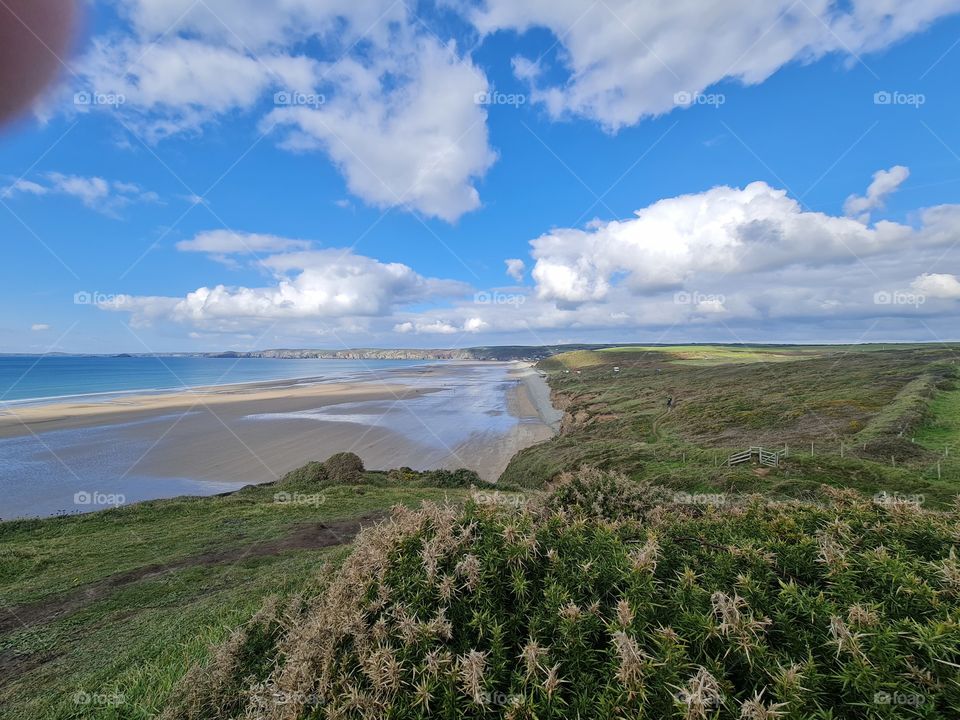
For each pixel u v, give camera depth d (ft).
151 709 13.73
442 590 7.52
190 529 48.32
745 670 5.68
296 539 43.42
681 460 82.89
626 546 8.31
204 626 21.45
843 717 5.01
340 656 7.66
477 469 111.24
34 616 27.50
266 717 7.64
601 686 5.77
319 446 120.37
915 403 95.91
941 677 5.04
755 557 7.89
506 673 6.35
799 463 68.08
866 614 5.76
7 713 16.02
